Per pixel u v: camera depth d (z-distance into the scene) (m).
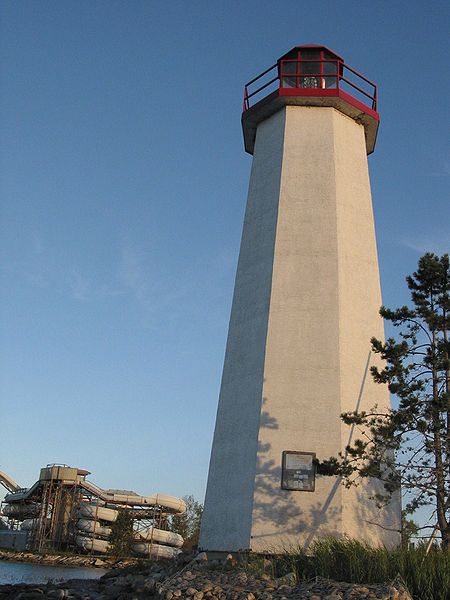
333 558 15.69
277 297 22.77
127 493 64.12
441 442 18.56
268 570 16.80
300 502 20.06
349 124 26.22
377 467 18.78
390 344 19.56
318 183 24.41
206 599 13.50
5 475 72.81
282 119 25.78
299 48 26.56
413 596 13.15
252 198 25.55
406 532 18.78
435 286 20.25
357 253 23.94
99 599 17.28
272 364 21.88
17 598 18.67
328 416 21.02
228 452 21.88
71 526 60.81
